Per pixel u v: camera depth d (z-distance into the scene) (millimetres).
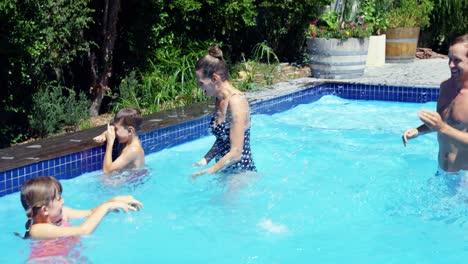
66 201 5637
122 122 6137
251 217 5324
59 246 4277
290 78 11695
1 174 5555
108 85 10836
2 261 4375
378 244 4812
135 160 6262
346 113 9836
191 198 5727
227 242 4859
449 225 5133
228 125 5539
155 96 9930
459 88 5359
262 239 4914
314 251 4703
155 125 7324
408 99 10586
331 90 11266
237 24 11773
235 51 13297
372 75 12023
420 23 14320
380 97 10836
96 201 5660
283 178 6281
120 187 5988
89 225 4340
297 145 7684
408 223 5199
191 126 7812
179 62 10836
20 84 9086
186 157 7090
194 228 5109
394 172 6523
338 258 4586
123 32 10781
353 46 11469
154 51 10828
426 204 5559
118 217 5309
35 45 8055
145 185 6066
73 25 8781
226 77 5461
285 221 5227
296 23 13312
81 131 7023
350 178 6340
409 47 13820
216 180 5730
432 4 15633
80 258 4410
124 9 10672
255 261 4543
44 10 8125
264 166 6699
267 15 13344
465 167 5418
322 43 11539
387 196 5793
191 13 11305
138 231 5031
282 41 13875
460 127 5309
